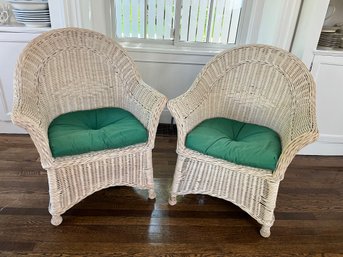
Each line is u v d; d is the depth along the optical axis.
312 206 1.59
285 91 1.47
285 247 1.32
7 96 1.97
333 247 1.34
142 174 1.46
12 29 1.74
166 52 2.03
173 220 1.44
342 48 1.79
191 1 2.01
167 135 2.25
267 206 1.29
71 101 1.57
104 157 1.30
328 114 1.92
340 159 2.09
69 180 1.29
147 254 1.25
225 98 1.63
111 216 1.43
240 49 1.55
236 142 1.34
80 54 1.53
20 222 1.36
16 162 1.81
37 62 1.38
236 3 2.04
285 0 1.70
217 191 1.43
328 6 1.71
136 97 1.52
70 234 1.32
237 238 1.35
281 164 1.18
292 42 1.86
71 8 1.72
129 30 2.13
